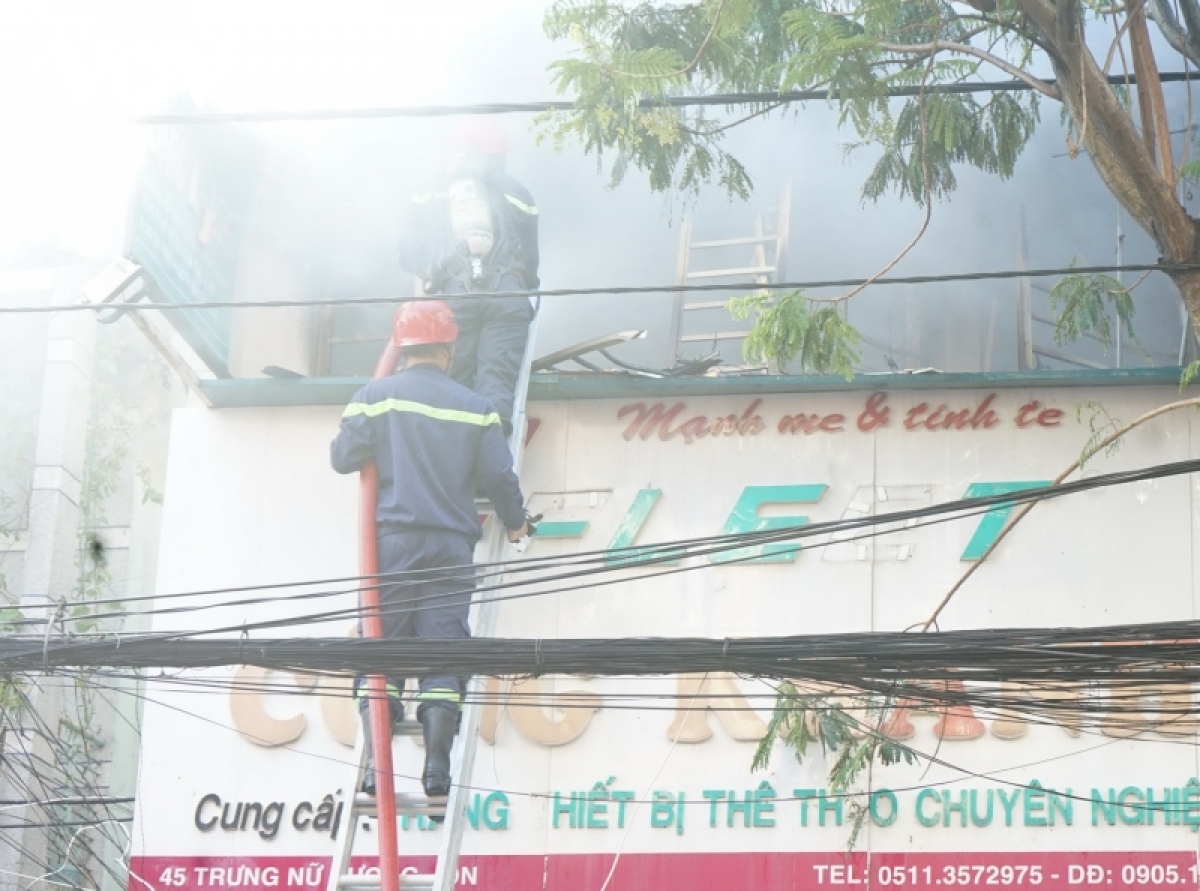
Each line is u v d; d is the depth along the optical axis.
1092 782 10.88
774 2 10.06
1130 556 11.33
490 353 11.57
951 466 11.65
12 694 13.37
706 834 11.12
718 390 11.98
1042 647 8.00
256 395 12.34
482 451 10.91
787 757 11.19
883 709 10.58
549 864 11.18
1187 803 10.77
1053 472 11.55
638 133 9.91
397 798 10.20
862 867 10.91
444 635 10.60
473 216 11.62
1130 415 11.59
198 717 11.75
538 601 11.67
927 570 11.46
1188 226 8.80
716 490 11.83
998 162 10.97
